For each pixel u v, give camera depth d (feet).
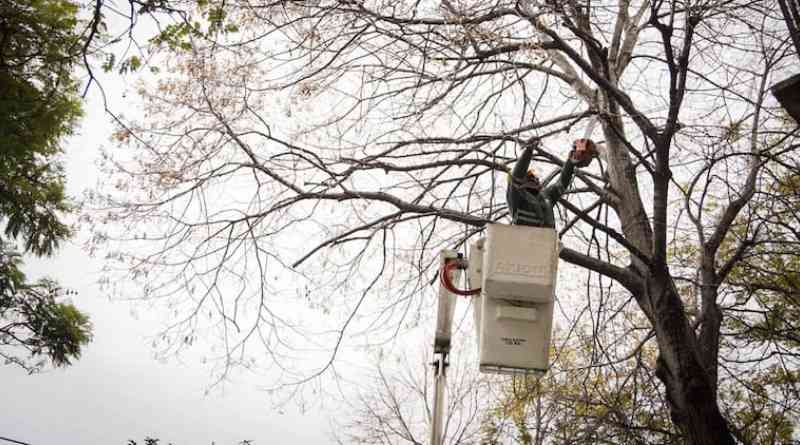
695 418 34.71
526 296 22.94
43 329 69.72
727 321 49.67
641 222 40.52
